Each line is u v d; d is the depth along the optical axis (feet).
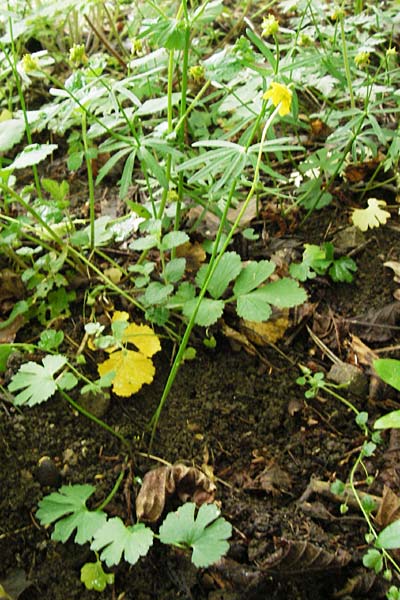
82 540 1.30
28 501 1.41
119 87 1.53
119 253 1.78
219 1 1.60
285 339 1.64
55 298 1.67
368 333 1.64
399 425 1.37
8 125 1.59
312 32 1.92
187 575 1.33
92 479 1.44
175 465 1.45
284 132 1.95
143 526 1.31
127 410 1.53
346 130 1.67
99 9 2.19
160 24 1.49
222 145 1.42
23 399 1.40
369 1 2.29
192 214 1.81
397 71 1.78
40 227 1.72
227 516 1.39
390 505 1.38
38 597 1.32
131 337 1.57
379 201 1.83
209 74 1.53
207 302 1.53
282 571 1.32
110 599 1.32
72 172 1.97
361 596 1.31
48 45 2.19
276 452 1.49
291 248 1.77
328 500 1.42
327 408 1.54
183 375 1.58
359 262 1.75
